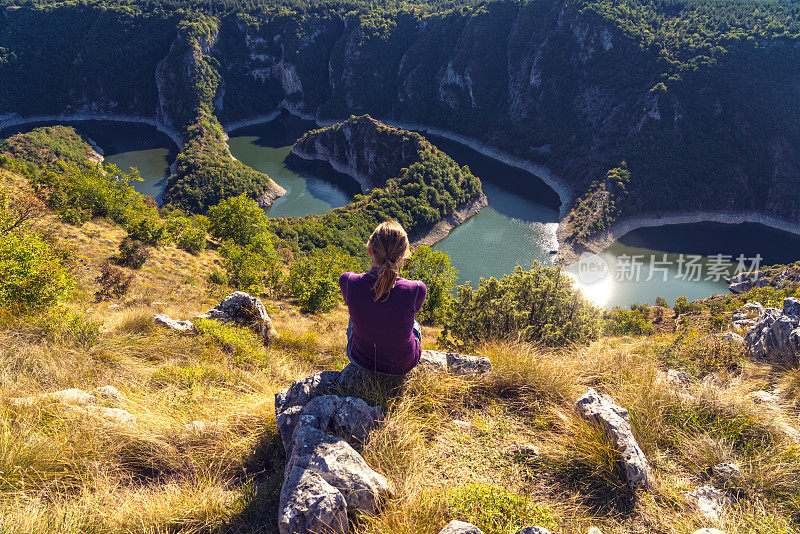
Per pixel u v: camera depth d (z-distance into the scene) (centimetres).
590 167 15138
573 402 422
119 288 1947
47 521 274
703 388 450
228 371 561
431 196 12206
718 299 6925
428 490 310
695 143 14412
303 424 339
